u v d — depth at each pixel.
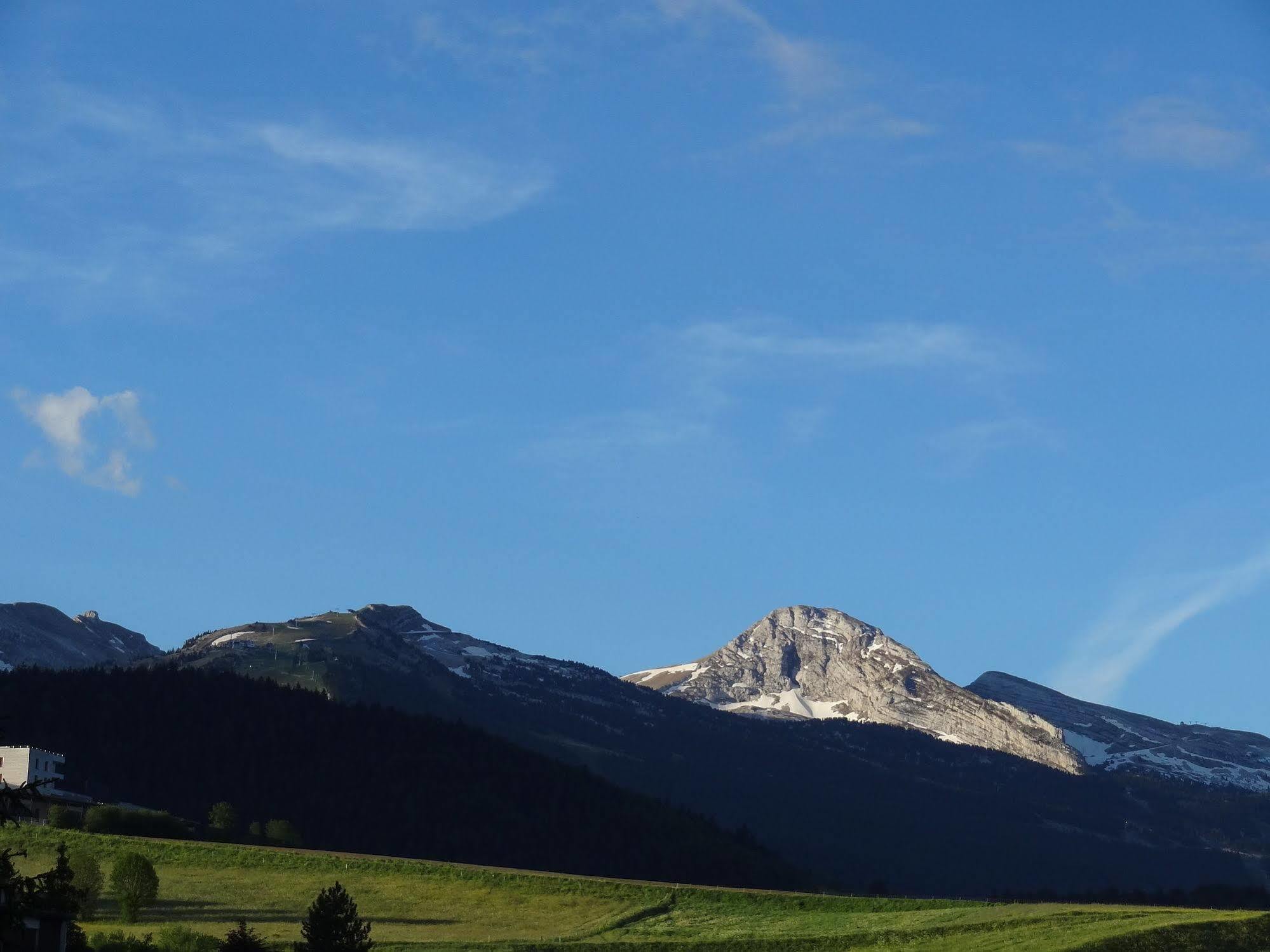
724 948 100.88
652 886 130.25
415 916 118.94
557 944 102.69
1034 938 94.38
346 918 88.62
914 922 107.00
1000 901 123.69
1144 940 91.88
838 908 120.75
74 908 69.56
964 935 99.12
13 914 42.84
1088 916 102.19
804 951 99.94
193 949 92.50
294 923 112.81
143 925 110.56
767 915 117.69
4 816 41.72
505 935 110.31
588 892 128.12
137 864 113.88
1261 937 95.06
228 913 117.12
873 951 97.44
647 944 102.25
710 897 126.06
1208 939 93.50
